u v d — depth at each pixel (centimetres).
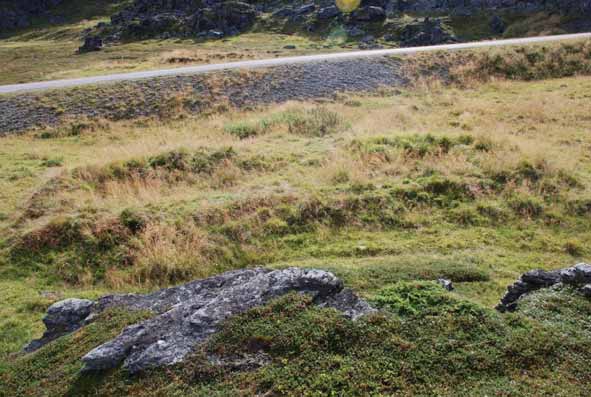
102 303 894
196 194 1648
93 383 661
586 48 3662
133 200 1628
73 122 2923
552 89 3144
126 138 2728
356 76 3494
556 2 5419
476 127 2388
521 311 751
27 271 1310
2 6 8931
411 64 3669
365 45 5100
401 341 659
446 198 1527
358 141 2002
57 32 7912
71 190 1755
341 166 1753
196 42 6000
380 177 1678
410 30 5397
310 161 1902
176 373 643
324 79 3438
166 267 1266
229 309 733
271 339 672
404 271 1074
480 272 1097
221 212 1473
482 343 656
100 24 7644
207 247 1332
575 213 1435
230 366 644
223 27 6359
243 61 3906
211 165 1888
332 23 6038
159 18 6769
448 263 1139
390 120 2584
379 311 730
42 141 2722
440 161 1759
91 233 1405
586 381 600
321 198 1515
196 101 3172
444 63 3691
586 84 3147
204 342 682
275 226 1416
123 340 707
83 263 1327
